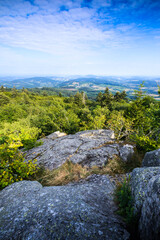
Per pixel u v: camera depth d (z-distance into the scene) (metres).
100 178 5.67
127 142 9.66
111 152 7.77
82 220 2.69
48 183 5.78
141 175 3.45
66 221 2.64
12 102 59.06
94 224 2.59
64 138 11.37
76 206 3.20
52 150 8.90
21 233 2.41
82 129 21.09
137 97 19.58
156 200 2.11
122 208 3.32
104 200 3.96
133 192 3.33
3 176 5.04
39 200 3.57
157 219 1.90
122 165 6.77
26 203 3.46
